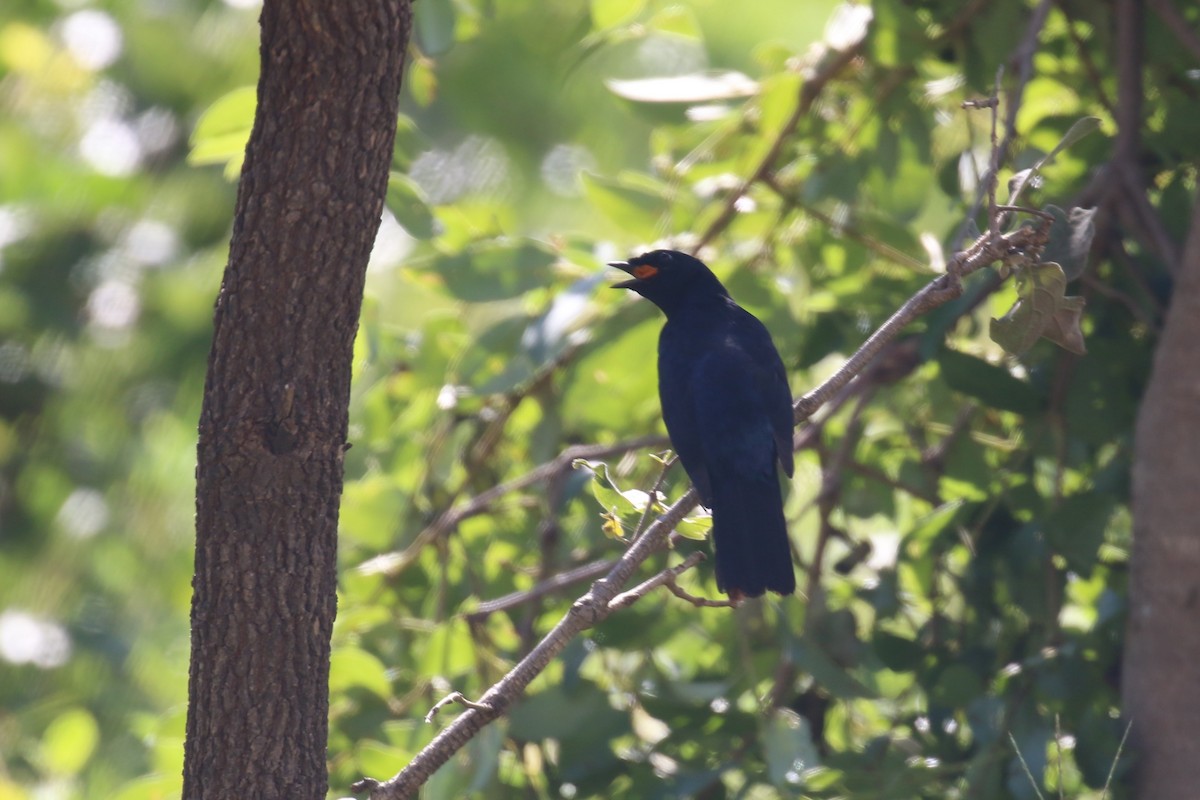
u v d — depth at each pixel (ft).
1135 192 31.94
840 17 37.88
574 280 35.04
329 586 20.24
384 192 19.40
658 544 21.99
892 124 36.22
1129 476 32.01
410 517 36.50
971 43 34.99
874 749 31.04
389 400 37.42
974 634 33.22
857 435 35.14
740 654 33.04
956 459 32.94
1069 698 29.53
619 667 34.99
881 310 33.94
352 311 19.53
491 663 32.76
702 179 38.68
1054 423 31.94
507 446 38.06
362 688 32.30
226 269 19.43
